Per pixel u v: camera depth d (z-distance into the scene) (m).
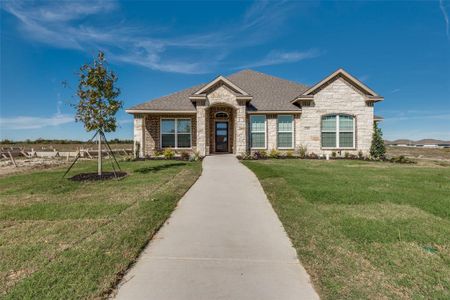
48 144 61.34
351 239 4.56
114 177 10.44
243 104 18.97
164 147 20.52
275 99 21.73
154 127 20.41
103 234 4.71
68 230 4.93
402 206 6.57
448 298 2.94
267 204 6.91
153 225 5.19
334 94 19.94
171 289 3.15
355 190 8.15
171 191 8.04
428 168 13.94
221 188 8.80
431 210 6.21
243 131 18.95
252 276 3.45
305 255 3.98
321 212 6.09
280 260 3.89
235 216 5.94
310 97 19.69
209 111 21.55
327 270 3.55
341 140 20.00
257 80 24.77
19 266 3.61
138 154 19.64
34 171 13.73
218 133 21.95
